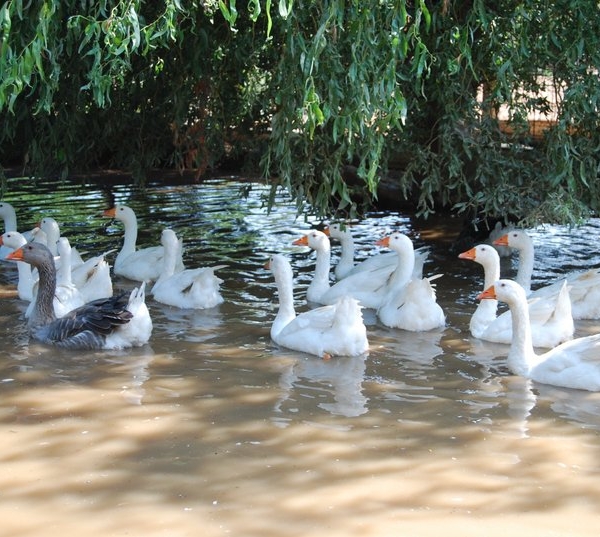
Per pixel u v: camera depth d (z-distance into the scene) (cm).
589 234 848
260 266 763
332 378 568
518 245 693
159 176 1070
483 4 643
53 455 489
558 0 661
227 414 526
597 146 704
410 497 459
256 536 437
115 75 586
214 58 736
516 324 574
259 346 613
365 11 553
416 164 728
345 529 441
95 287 687
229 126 787
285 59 614
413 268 691
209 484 468
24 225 866
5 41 515
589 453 491
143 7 676
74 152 793
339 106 612
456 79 700
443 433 508
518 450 493
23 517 448
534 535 437
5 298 697
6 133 713
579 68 672
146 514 449
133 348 610
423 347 614
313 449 494
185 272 689
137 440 502
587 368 555
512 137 723
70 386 556
